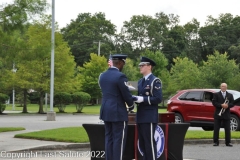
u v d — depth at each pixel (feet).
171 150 35.40
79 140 53.01
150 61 34.14
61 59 153.58
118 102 32.76
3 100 152.05
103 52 352.49
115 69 33.55
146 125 33.63
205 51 400.67
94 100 295.07
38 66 149.28
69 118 124.67
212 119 72.90
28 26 69.46
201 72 228.22
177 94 78.48
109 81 32.89
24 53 68.95
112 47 386.52
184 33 413.18
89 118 124.98
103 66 250.57
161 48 392.06
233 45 371.97
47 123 97.30
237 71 229.04
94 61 250.57
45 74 152.15
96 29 378.12
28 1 68.08
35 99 288.92
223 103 55.42
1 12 67.72
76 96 165.78
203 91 75.56
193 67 237.25
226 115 55.26
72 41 368.89
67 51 155.22
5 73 141.69
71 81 159.84
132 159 35.22
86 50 354.54
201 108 74.13
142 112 33.78
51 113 110.01
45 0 69.67
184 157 45.73
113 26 391.04
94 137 36.55
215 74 222.89
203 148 53.31
